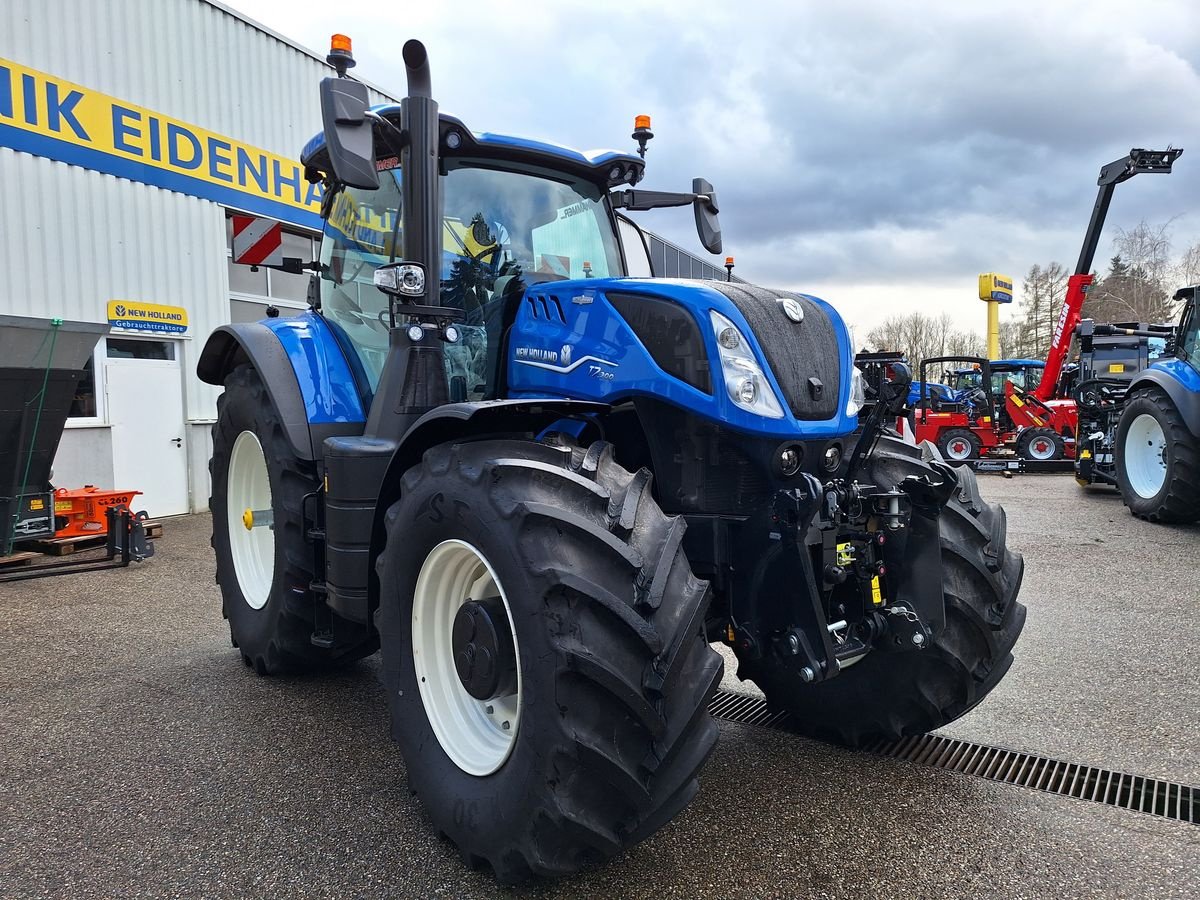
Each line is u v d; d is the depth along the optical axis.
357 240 3.35
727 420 2.15
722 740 2.99
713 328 2.20
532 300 2.72
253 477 3.82
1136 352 12.88
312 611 3.20
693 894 2.00
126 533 6.03
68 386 5.81
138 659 3.88
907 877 2.09
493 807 1.95
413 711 2.31
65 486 7.59
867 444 2.37
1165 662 3.78
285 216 9.84
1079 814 2.43
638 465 2.47
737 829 2.33
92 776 2.65
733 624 2.27
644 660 1.82
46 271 7.30
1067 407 13.10
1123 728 3.06
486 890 2.02
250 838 2.27
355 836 2.28
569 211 3.30
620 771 1.77
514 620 1.88
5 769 2.70
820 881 2.07
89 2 7.58
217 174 8.89
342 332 3.45
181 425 8.68
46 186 7.29
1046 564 5.89
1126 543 6.73
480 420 2.24
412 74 2.59
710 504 2.31
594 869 2.11
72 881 2.07
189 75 8.55
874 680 2.74
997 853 2.20
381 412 2.77
